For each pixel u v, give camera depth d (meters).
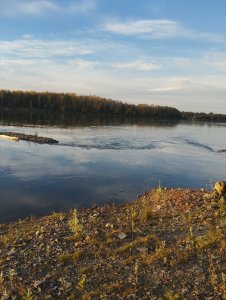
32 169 25.41
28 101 102.81
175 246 9.23
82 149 36.91
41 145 38.19
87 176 23.95
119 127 72.12
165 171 27.44
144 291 7.44
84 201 18.03
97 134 53.94
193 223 10.65
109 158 32.06
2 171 24.27
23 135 44.28
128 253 9.09
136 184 22.44
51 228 11.21
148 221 11.33
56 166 26.92
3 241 10.54
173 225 10.71
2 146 35.84
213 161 33.88
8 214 15.65
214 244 9.09
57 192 19.62
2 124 63.06
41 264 8.80
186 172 27.52
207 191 13.65
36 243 10.06
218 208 11.60
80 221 11.77
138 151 38.19
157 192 14.73
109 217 12.28
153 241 9.64
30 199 18.14
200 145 48.78
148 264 8.45
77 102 105.94
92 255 9.12
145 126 81.81
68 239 10.09
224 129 97.69
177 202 12.75
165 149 41.56
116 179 23.53
